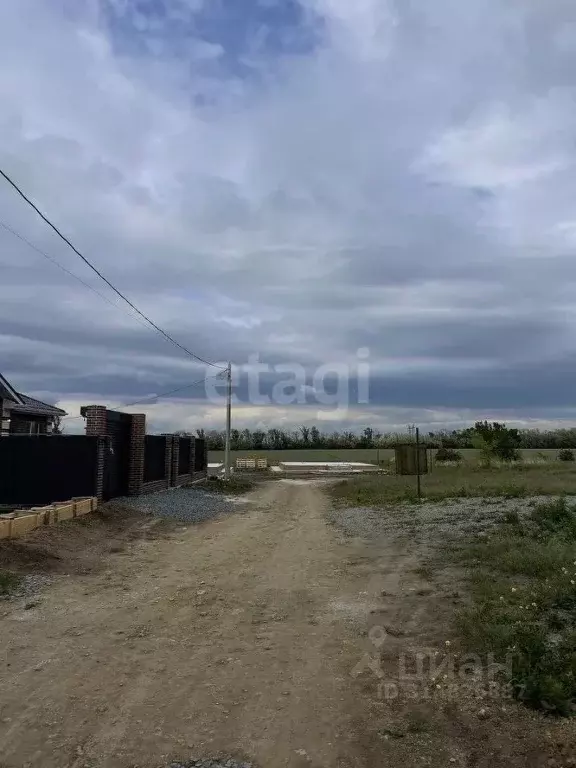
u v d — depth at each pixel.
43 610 6.56
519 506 13.93
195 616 6.50
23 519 9.94
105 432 15.85
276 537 12.26
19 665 5.01
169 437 22.50
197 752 3.68
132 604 6.93
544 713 4.04
